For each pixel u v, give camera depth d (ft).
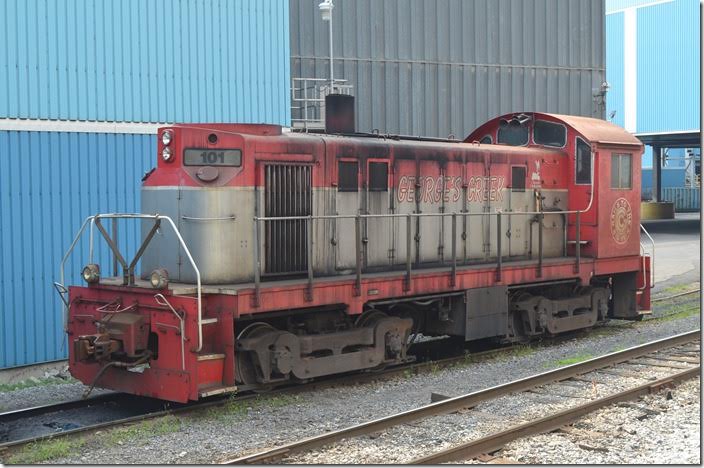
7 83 36.73
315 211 31.68
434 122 71.05
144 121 41.16
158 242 30.12
